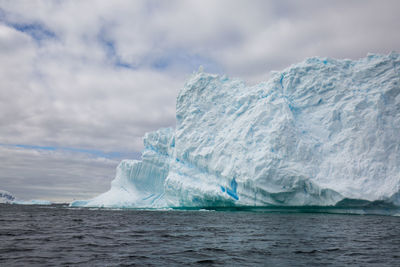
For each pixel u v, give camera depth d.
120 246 17.98
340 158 47.94
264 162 48.62
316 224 30.98
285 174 47.53
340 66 56.66
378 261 14.10
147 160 73.62
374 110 49.06
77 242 19.59
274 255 15.32
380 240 20.48
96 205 75.38
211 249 16.92
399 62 52.25
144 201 71.69
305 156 48.84
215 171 55.12
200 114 63.12
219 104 63.00
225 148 54.84
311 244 18.75
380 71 53.09
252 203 50.56
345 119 50.78
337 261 14.05
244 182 49.88
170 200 63.41
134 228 28.22
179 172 61.91
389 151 45.84
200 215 45.72
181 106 66.81
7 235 23.31
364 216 42.19
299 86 56.97
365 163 45.66
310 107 55.03
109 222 35.00
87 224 32.81
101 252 16.02
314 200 47.28
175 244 18.73
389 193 42.12
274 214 47.22
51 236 22.66
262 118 53.69
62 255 15.21
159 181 73.00
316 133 52.12
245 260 14.14
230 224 31.31
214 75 65.88
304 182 47.22
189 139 60.94
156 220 37.16
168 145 71.81
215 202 55.62
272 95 55.12
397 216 42.44
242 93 62.59
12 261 13.78
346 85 53.59
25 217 44.72
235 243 19.09
